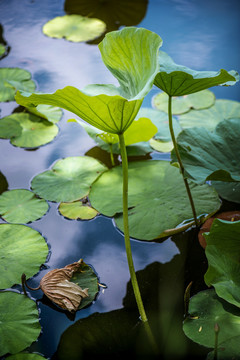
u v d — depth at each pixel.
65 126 2.54
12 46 2.95
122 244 2.12
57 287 1.98
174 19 3.12
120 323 1.94
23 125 2.51
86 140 2.48
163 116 2.53
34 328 1.91
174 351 1.88
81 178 2.30
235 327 1.89
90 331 1.92
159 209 2.18
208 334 1.88
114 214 2.18
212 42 2.96
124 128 1.81
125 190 1.86
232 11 3.18
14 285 2.00
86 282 2.02
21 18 3.14
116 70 1.89
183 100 2.61
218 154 2.13
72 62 2.85
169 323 1.94
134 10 3.18
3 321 1.91
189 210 2.17
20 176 2.33
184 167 2.04
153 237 2.12
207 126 2.48
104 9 3.19
